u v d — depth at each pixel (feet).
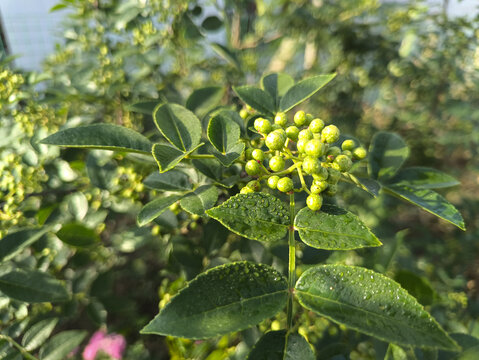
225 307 0.27
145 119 0.99
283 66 1.68
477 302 0.96
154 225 0.67
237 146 0.38
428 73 1.44
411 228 1.46
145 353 0.93
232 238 0.72
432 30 1.36
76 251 0.76
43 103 0.84
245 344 0.61
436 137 1.53
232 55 0.93
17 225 0.67
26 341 0.61
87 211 0.67
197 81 1.26
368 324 0.26
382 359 0.51
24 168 0.67
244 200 0.35
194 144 0.39
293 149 0.57
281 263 0.61
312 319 0.60
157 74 1.04
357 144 0.53
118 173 0.68
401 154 0.52
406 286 0.52
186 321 0.26
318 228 0.34
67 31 0.99
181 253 0.64
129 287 1.12
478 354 0.44
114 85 0.85
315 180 0.37
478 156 1.47
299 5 1.50
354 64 1.54
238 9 1.12
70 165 0.74
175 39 0.98
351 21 1.49
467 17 1.28
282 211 0.35
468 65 1.37
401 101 1.67
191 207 0.40
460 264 1.25
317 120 0.40
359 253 0.67
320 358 0.52
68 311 0.77
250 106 0.53
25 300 0.53
